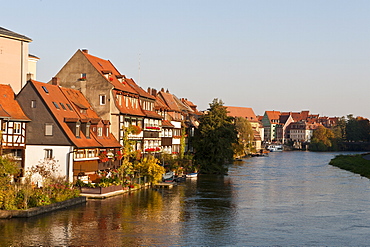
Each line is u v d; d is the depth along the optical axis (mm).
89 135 60656
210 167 95500
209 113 97812
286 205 54656
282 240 37969
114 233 38812
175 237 38188
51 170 54625
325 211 50875
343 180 84750
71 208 47969
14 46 66438
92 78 68000
